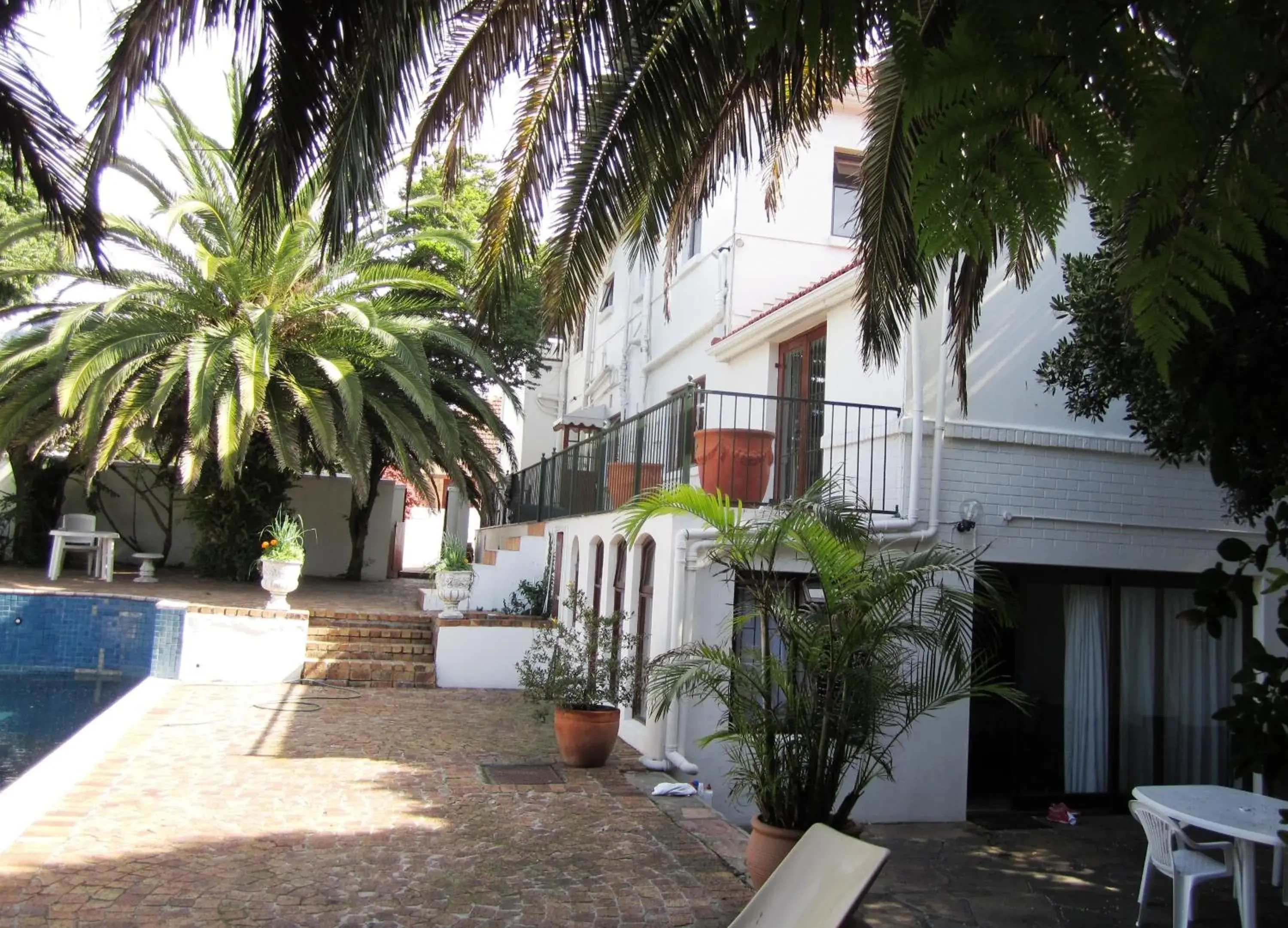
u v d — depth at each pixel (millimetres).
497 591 16484
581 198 6695
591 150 6551
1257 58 1866
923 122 2037
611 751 9430
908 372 9984
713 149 7707
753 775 6309
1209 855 7359
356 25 5301
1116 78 1833
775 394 13164
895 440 10016
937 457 9742
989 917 6953
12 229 15141
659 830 7336
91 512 21828
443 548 16609
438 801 7914
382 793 8055
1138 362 7285
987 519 9961
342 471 20266
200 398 14453
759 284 14469
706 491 9836
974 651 9828
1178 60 1908
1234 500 6441
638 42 5883
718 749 9312
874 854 3992
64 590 15562
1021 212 1986
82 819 6938
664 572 9781
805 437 12164
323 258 6348
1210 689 10742
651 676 7176
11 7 5246
